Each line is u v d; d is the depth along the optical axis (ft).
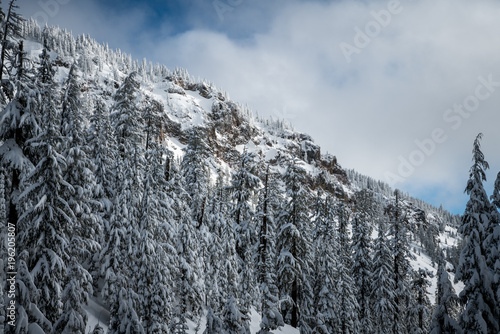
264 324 46.52
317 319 69.77
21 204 47.32
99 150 80.94
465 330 47.37
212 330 43.62
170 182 92.68
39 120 47.50
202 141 107.65
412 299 114.42
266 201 95.50
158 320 65.92
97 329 47.37
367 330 119.03
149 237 74.08
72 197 60.03
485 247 49.19
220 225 99.19
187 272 87.30
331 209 119.03
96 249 68.28
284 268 89.25
